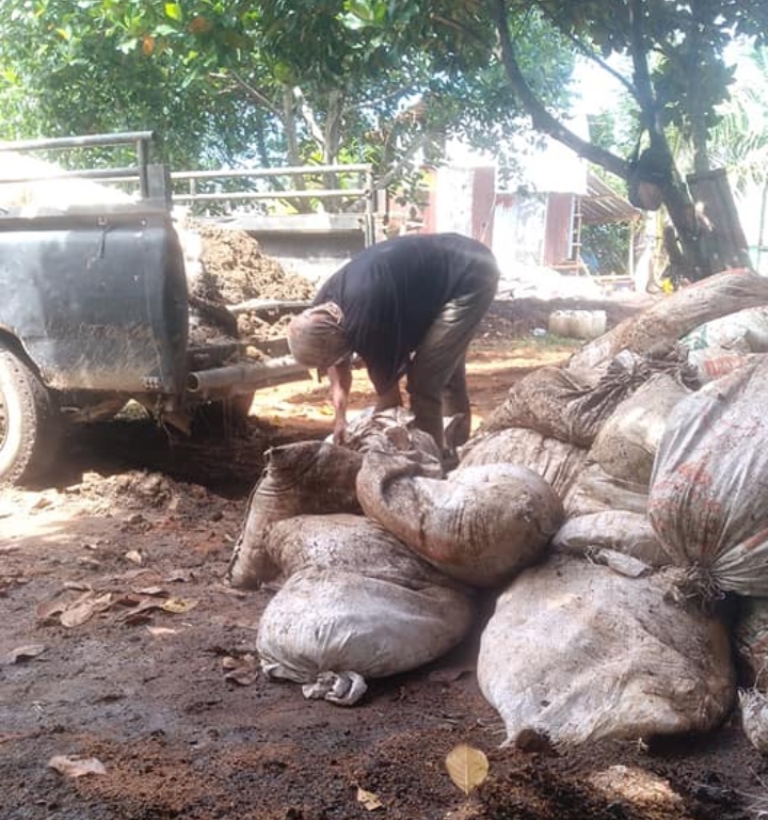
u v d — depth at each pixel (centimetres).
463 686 261
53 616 312
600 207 2241
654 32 732
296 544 289
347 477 311
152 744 235
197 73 872
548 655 238
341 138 1219
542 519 267
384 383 368
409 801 208
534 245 2030
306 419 614
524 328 1064
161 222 415
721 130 1377
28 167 541
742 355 287
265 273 540
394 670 259
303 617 259
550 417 303
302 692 259
